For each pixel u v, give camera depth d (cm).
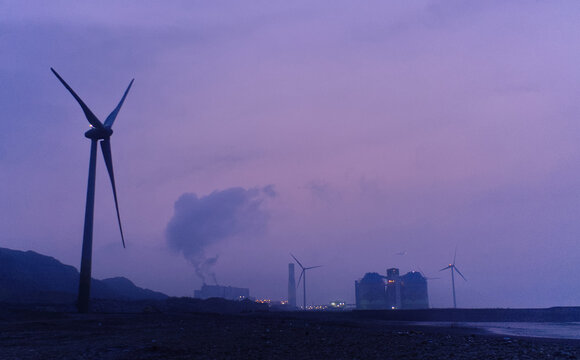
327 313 7300
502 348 2073
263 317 5591
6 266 14538
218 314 6081
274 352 1902
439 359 1695
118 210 7144
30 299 10200
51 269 16538
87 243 6247
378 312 7019
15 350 1936
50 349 1969
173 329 3275
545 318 6488
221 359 1684
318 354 1838
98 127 6762
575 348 2100
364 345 2197
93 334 2811
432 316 6712
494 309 6906
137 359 1678
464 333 3253
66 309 6681
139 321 4241
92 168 6625
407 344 2250
